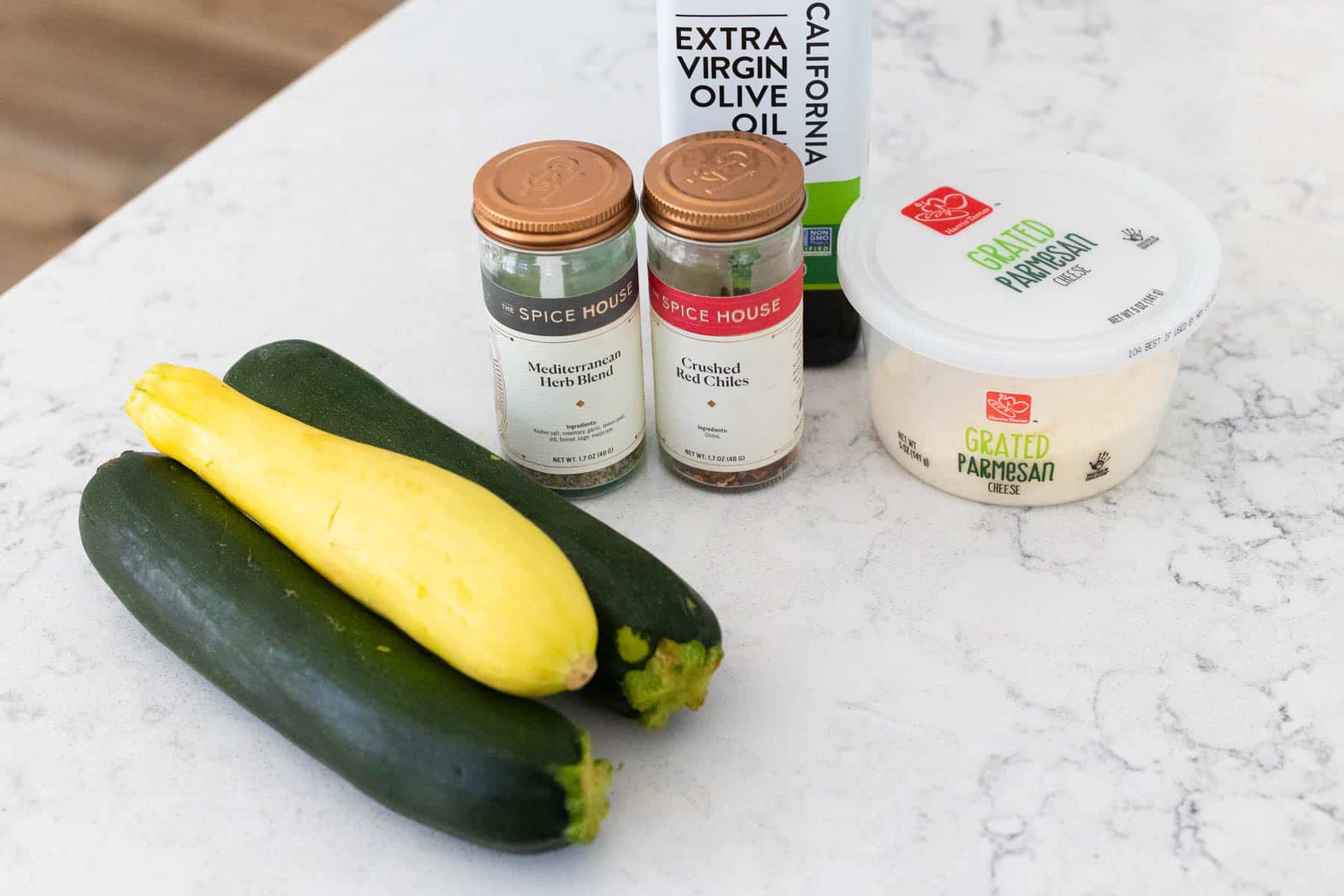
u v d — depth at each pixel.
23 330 0.89
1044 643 0.68
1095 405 0.70
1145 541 0.73
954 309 0.71
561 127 1.02
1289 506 0.74
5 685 0.68
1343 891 0.58
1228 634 0.68
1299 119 1.00
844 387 0.84
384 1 1.98
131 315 0.90
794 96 0.75
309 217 0.97
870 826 0.60
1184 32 1.08
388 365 0.85
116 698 0.67
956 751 0.63
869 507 0.75
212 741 0.65
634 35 1.11
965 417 0.71
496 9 1.15
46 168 1.76
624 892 0.59
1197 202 0.94
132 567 0.64
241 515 0.66
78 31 1.94
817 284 0.81
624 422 0.74
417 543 0.58
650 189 0.67
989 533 0.73
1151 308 0.70
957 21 1.11
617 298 0.70
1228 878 0.58
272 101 1.07
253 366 0.73
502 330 0.70
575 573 0.59
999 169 0.80
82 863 0.60
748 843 0.60
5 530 0.76
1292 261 0.89
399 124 1.04
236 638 0.60
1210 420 0.79
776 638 0.69
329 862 0.60
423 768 0.55
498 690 0.57
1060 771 0.62
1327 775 0.62
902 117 1.02
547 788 0.55
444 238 0.95
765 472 0.76
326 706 0.57
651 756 0.63
